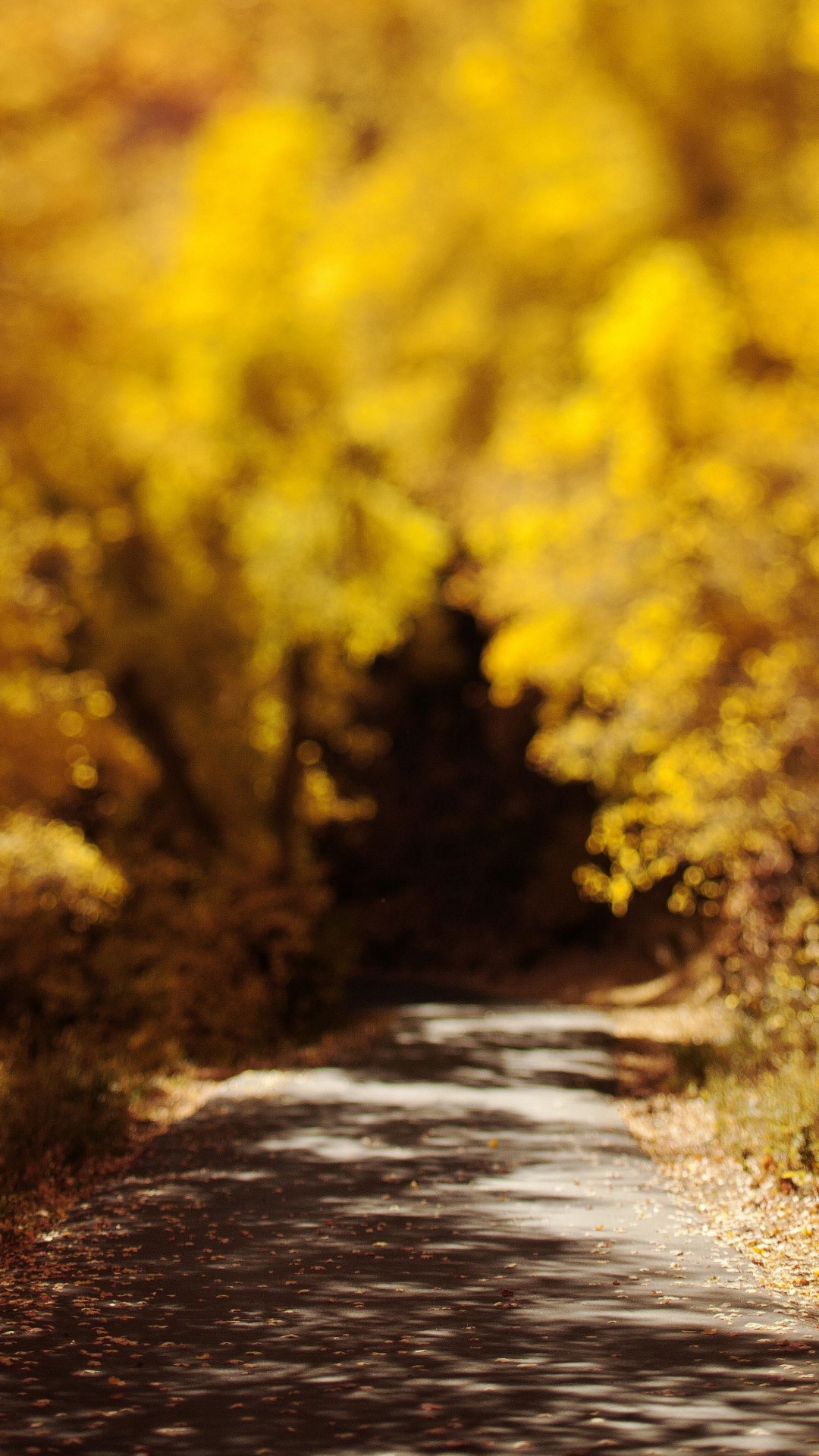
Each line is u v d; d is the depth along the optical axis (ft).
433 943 123.85
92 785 76.02
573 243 105.09
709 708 50.90
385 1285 23.02
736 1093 35.55
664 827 52.06
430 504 111.86
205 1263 24.49
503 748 125.49
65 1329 20.59
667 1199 29.53
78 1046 41.65
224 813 113.91
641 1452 15.58
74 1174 31.89
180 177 104.99
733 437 60.34
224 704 112.27
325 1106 42.75
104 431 86.43
